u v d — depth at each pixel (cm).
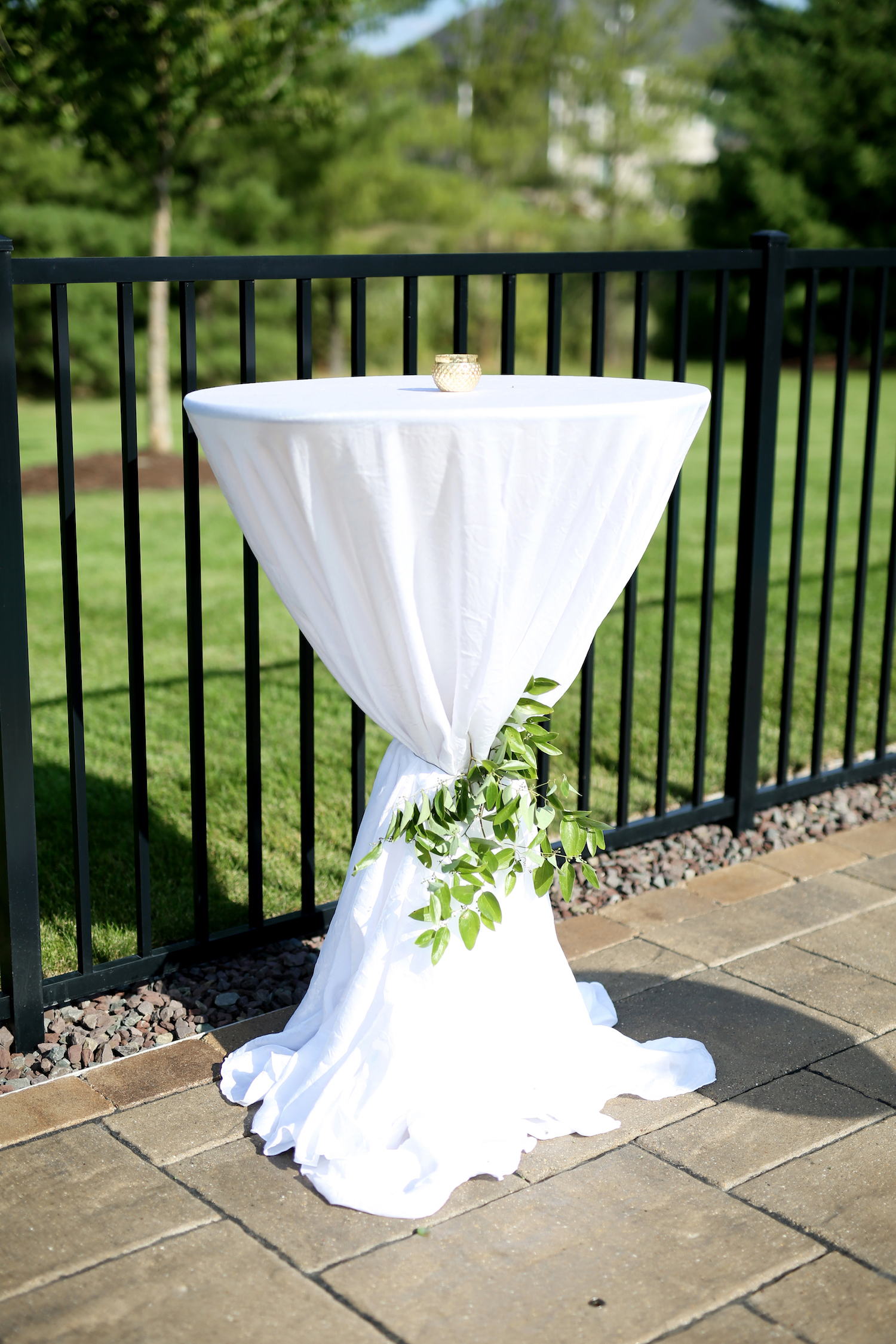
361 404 163
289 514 161
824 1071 211
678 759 367
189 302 205
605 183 1841
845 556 659
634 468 165
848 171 1811
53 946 252
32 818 204
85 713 403
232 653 478
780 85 1847
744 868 292
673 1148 190
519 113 1642
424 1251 167
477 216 1532
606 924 263
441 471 151
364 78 1180
